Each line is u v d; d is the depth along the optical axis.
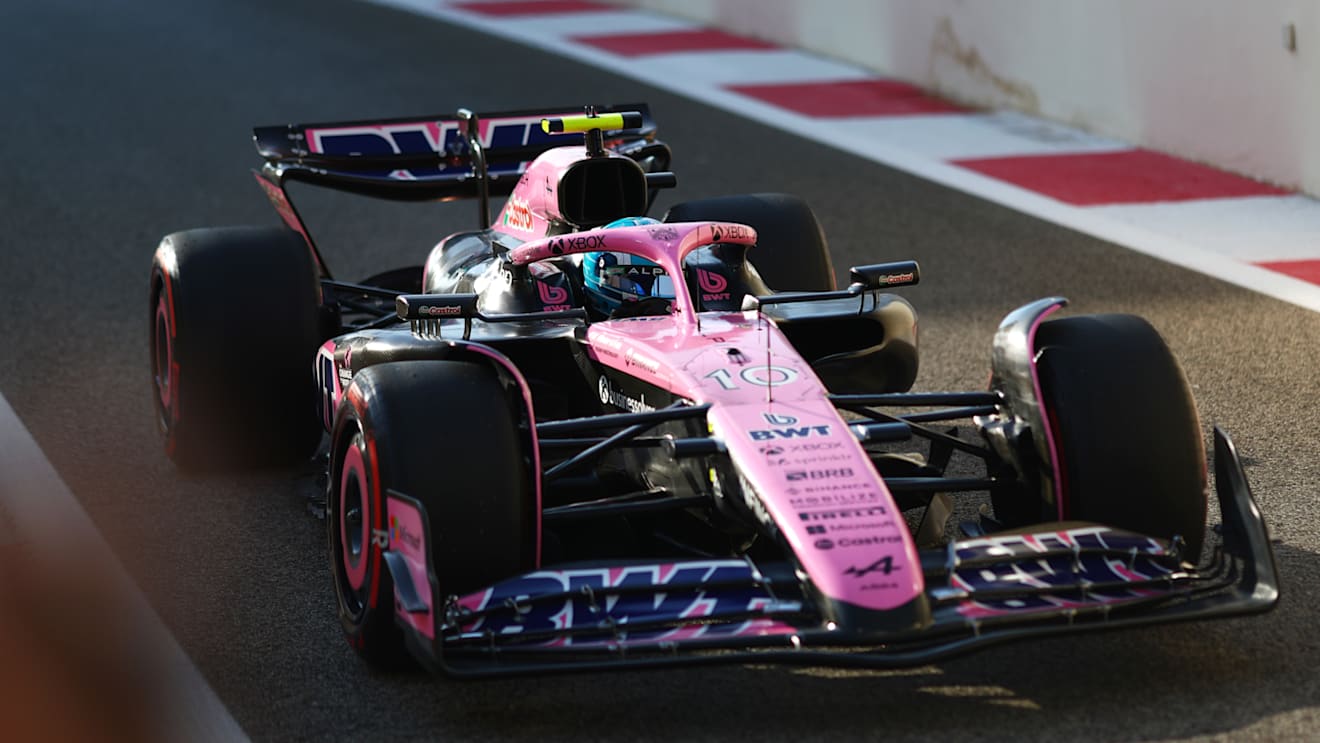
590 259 20.73
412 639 15.27
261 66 67.06
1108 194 41.94
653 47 68.25
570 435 20.27
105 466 25.16
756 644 14.72
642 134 28.28
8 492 24.03
